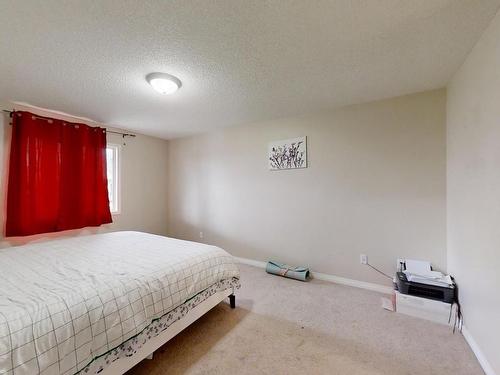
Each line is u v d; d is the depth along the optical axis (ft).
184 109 9.25
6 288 4.28
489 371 4.52
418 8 4.14
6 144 8.48
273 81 6.90
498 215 4.23
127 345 4.23
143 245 7.40
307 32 4.77
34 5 3.97
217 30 4.68
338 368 4.84
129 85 7.06
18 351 3.06
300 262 10.04
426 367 4.85
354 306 7.32
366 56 5.65
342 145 9.02
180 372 4.77
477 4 4.05
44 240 9.27
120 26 4.54
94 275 4.85
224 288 6.85
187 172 13.79
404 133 7.91
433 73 6.48
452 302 6.31
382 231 8.30
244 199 11.63
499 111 4.16
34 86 7.11
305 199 9.87
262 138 10.98
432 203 7.52
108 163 11.91
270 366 4.92
